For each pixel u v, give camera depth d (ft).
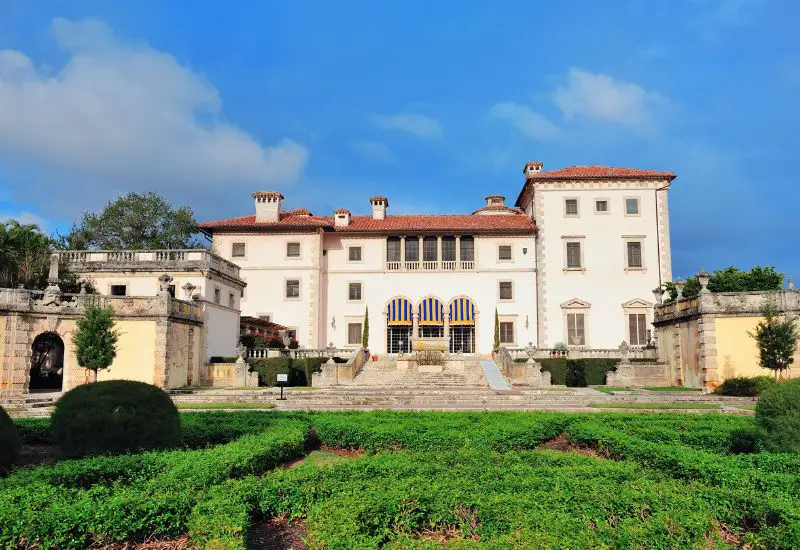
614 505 27.68
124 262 143.95
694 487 30.86
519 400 99.96
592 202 190.19
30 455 48.78
